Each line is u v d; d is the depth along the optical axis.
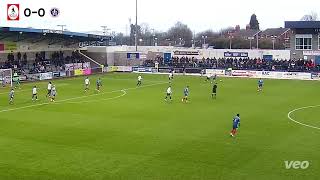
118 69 93.19
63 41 92.00
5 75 65.81
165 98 51.66
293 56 86.06
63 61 90.00
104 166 23.86
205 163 24.42
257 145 28.47
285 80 75.25
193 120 37.34
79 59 95.56
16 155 26.03
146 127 34.28
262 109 43.66
